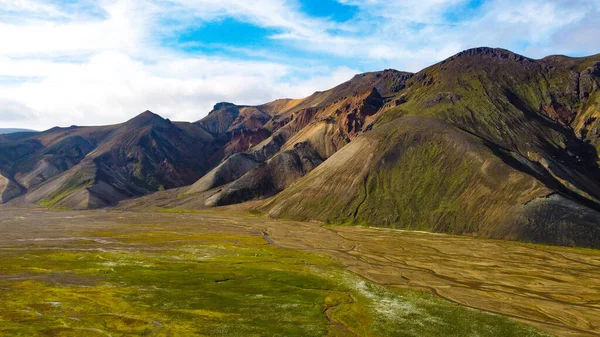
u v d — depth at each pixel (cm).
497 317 8331
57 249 15038
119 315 7794
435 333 7431
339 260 13988
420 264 13612
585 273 12494
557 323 8244
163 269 11788
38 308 8088
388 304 9044
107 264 12300
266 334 7050
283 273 11606
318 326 7569
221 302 8825
